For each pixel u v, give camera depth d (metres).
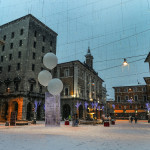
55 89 11.48
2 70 39.62
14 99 35.22
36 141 8.14
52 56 12.12
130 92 63.88
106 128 18.16
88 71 50.97
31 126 20.95
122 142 8.10
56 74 45.28
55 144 7.30
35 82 37.59
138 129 17.03
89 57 57.44
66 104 41.91
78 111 41.00
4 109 36.91
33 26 39.50
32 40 38.62
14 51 38.72
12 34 40.62
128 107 62.97
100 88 62.03
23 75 35.41
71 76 42.78
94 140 8.68
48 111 13.42
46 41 43.59
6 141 8.10
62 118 41.34
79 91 42.94
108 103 77.56
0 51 41.28
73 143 7.63
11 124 21.88
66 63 44.12
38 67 39.44
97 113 54.94
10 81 37.00
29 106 36.34
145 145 7.30
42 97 39.03
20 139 8.84
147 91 58.06
